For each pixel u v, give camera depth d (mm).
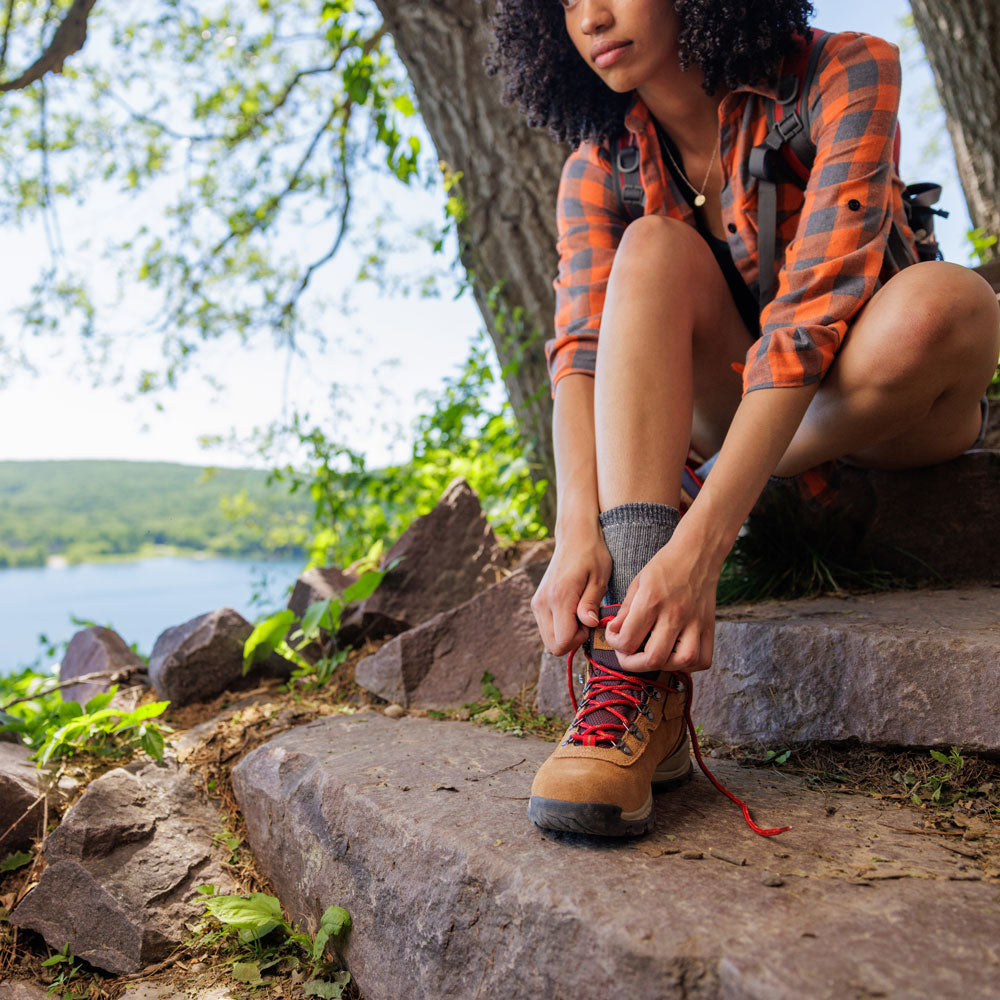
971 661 1328
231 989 1416
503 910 1058
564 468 1396
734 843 1105
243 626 2430
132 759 1990
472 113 3520
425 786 1436
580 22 1516
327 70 5973
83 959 1555
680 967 848
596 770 1102
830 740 1457
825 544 1982
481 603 2213
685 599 1131
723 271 1682
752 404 1262
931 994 741
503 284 3666
